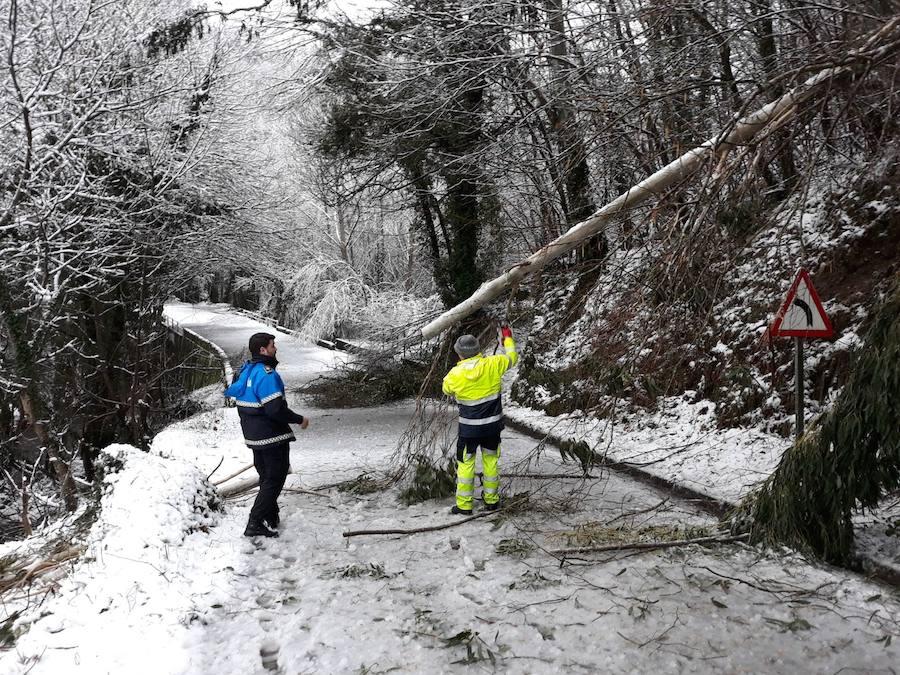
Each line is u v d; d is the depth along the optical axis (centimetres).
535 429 1171
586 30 1088
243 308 5456
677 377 1055
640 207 607
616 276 645
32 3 1343
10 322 1108
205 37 1702
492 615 442
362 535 615
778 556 514
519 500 686
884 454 475
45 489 1474
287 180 2692
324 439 1223
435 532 618
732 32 738
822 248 954
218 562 545
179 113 1669
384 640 413
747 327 982
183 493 622
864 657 376
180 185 1730
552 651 394
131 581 491
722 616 428
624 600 454
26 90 1322
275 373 614
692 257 545
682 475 775
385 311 2408
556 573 507
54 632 435
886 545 515
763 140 496
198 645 417
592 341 732
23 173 1191
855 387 485
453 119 1520
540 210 1347
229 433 1210
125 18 1512
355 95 1672
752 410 905
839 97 532
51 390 1354
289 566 548
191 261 1966
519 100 1452
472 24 1301
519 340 1405
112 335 1672
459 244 1752
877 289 845
